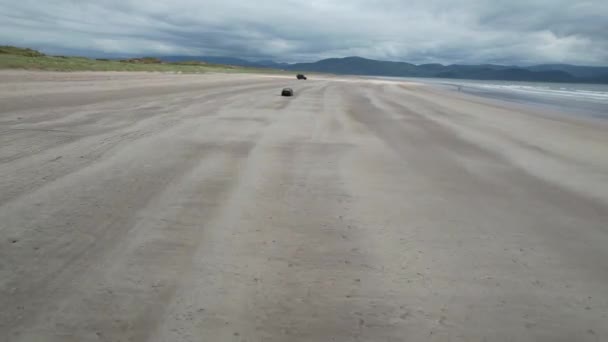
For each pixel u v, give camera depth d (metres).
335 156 5.04
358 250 2.57
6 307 1.82
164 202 3.18
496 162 5.12
